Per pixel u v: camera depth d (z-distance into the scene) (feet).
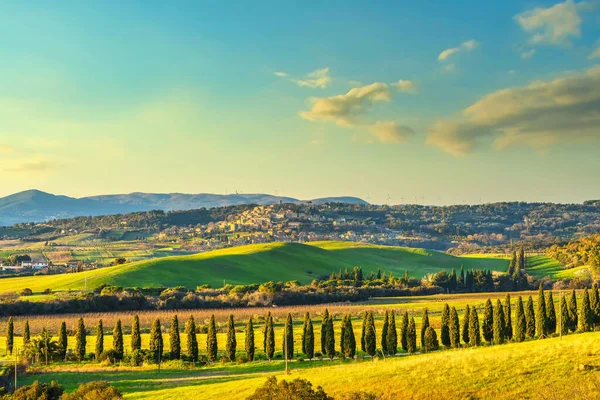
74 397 180.65
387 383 162.61
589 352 161.07
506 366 160.45
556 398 130.82
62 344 315.99
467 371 161.27
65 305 463.83
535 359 162.30
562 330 309.22
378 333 366.63
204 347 337.52
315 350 319.68
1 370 267.80
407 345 297.33
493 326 304.91
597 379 138.82
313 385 173.78
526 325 304.50
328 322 299.38
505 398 137.28
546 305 315.37
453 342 303.07
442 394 146.00
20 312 445.78
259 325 418.51
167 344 347.77
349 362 280.51
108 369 280.31
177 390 205.05
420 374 166.20
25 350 308.19
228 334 297.74
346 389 162.20
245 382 203.92
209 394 187.62
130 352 326.85
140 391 215.51
